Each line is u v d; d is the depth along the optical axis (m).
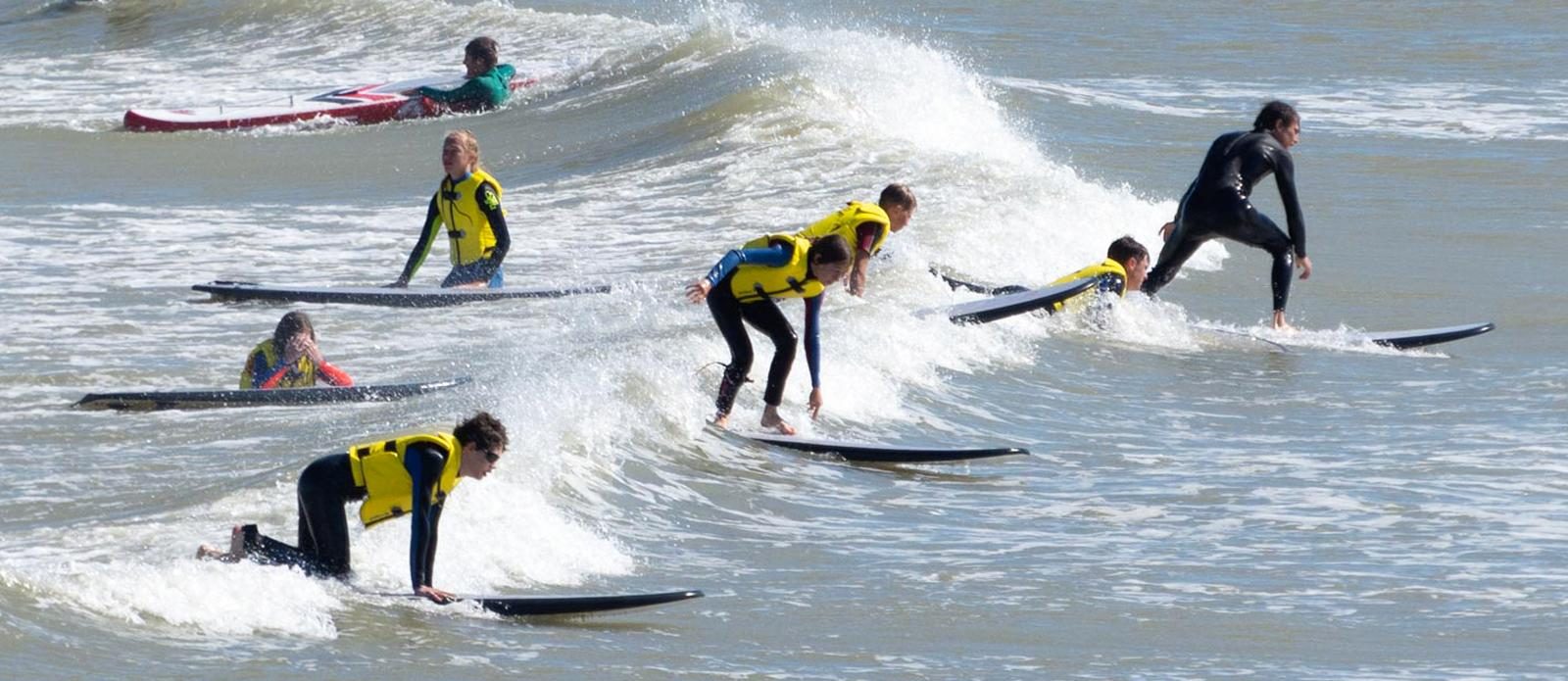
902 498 34.25
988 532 32.06
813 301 36.38
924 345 45.53
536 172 79.88
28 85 112.06
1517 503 34.47
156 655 22.14
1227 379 45.91
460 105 96.81
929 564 29.75
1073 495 34.88
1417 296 57.19
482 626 24.89
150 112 94.25
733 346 36.25
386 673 22.47
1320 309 55.84
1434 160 81.31
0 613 22.41
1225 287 58.62
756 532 31.30
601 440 34.19
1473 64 115.19
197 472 32.47
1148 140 86.94
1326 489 35.47
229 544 26.91
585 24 120.12
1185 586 28.78
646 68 99.75
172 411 38.25
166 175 81.50
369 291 51.41
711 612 26.55
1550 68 113.00
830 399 40.12
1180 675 24.45
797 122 79.56
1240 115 95.44
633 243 62.00
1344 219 69.38
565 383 36.66
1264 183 75.75
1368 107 98.44
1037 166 73.31
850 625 26.25
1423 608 27.77
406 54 117.62
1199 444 39.53
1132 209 65.38
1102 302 50.16
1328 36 126.56
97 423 37.19
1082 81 107.88
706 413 37.06
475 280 51.94
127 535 27.47
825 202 66.75
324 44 122.19
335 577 25.42
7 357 44.28
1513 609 27.67
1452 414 42.47
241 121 94.25
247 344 46.38
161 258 59.97
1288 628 26.66
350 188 77.94
